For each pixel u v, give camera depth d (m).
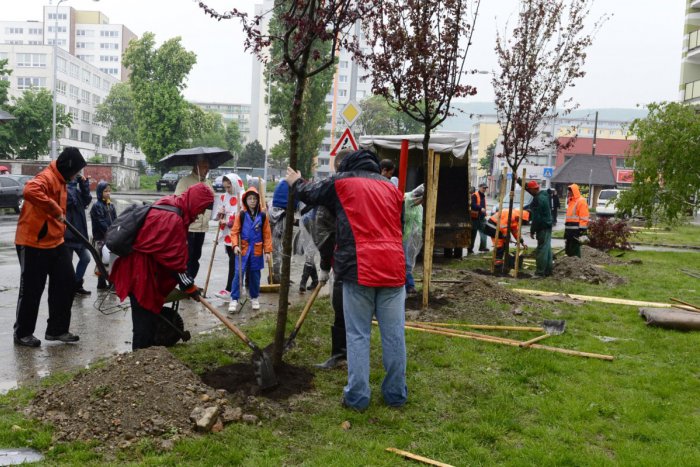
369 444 4.03
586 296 9.87
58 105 52.78
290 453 3.89
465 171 13.59
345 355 5.78
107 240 5.15
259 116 122.62
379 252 4.51
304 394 4.93
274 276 10.60
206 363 5.55
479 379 5.45
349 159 4.80
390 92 8.89
